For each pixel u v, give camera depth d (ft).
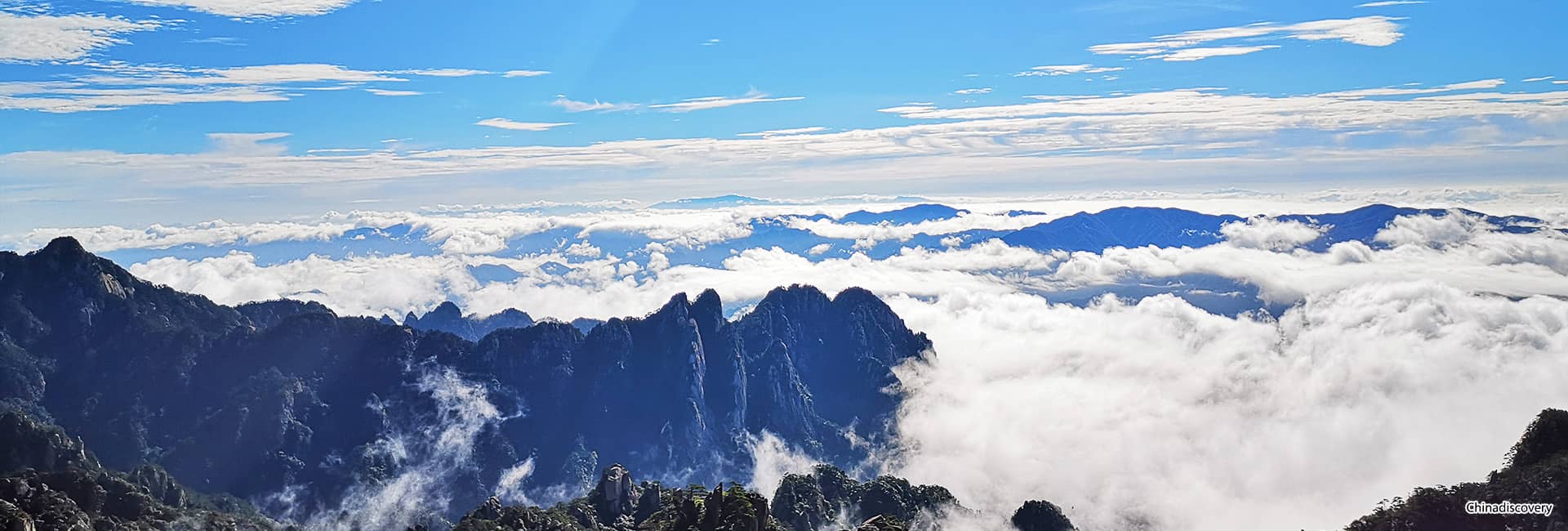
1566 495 540.93
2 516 570.87
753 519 614.34
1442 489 588.09
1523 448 610.24
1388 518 575.79
